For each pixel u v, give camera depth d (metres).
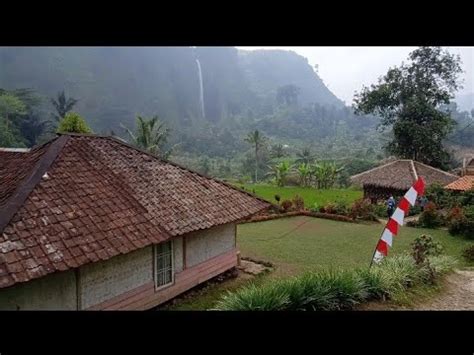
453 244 17.98
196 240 11.32
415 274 9.79
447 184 27.97
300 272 13.44
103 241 8.05
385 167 31.50
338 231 20.33
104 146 11.23
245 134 117.12
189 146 102.44
